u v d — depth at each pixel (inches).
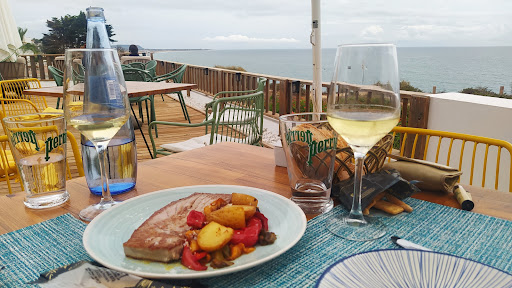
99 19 38.8
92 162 34.4
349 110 25.3
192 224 23.3
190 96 335.0
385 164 36.1
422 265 19.5
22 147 31.6
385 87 24.6
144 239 21.7
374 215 29.1
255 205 25.2
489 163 113.1
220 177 39.0
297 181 31.3
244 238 22.2
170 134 203.6
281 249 22.0
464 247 23.7
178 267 20.7
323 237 25.6
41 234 27.1
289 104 198.5
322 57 58.1
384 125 24.2
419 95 129.9
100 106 27.7
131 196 34.5
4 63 322.3
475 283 18.1
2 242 26.0
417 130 54.2
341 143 33.3
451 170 33.1
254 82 239.8
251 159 45.4
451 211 29.5
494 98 121.8
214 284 20.3
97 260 20.9
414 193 30.7
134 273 19.4
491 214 29.1
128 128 35.4
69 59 27.0
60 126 32.9
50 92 138.8
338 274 18.7
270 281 20.6
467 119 117.7
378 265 19.6
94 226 25.2
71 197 34.8
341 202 30.8
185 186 33.9
